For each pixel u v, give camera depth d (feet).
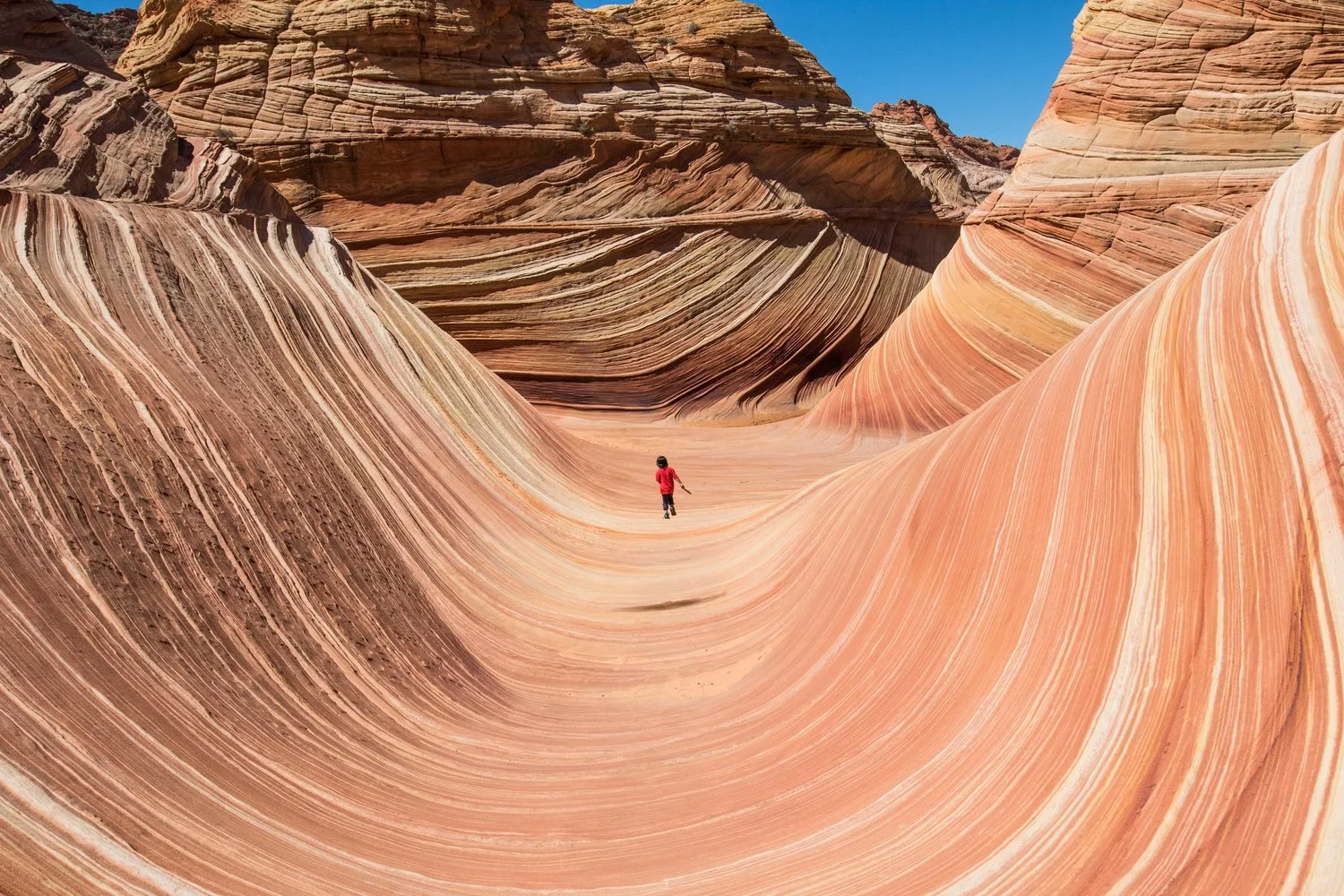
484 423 38.91
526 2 87.20
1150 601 11.23
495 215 79.82
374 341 36.83
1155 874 8.95
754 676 20.48
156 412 19.24
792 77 97.35
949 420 56.90
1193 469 11.63
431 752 16.53
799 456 54.29
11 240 22.72
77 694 11.09
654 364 81.66
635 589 28.55
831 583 21.47
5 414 14.88
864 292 97.55
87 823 9.30
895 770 13.12
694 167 88.43
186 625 14.62
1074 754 10.84
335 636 18.17
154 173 37.81
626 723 18.84
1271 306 11.54
